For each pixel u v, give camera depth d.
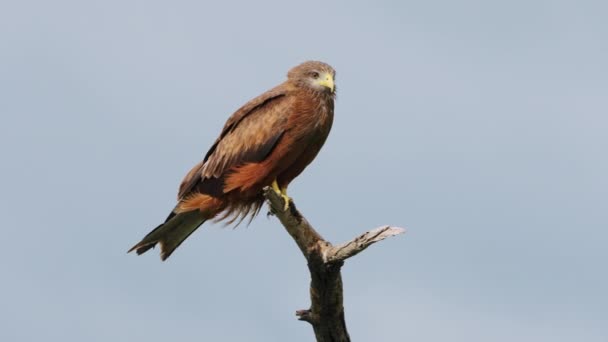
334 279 10.29
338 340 10.95
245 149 12.64
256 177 12.62
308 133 12.59
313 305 10.68
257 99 12.98
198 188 13.07
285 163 12.70
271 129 12.52
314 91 12.70
